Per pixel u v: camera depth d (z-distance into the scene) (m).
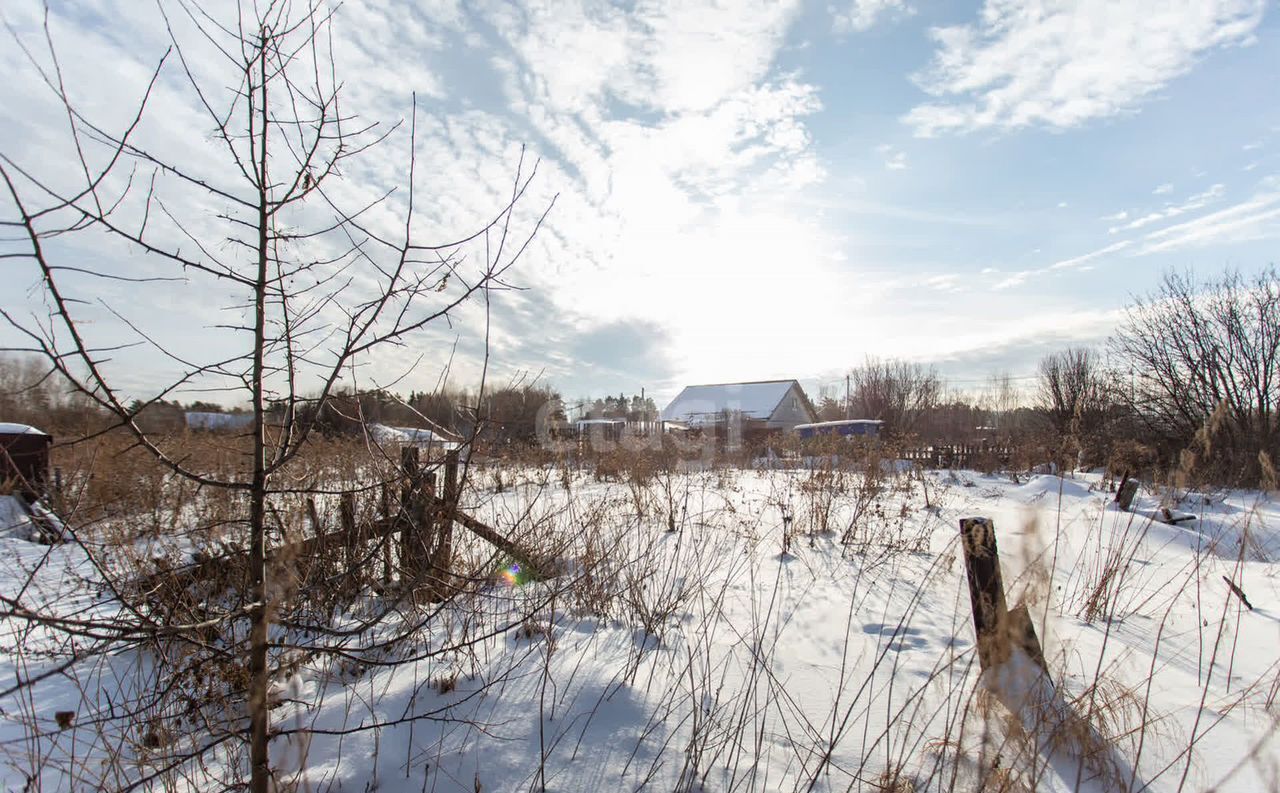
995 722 2.40
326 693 2.85
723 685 3.12
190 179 1.67
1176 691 3.11
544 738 2.55
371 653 3.04
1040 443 16.42
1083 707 2.54
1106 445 13.93
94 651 1.54
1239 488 9.84
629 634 3.73
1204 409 16.09
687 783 2.31
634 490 6.67
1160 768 2.41
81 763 2.01
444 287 2.02
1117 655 3.53
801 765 2.48
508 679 2.99
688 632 3.84
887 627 4.00
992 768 2.06
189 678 2.38
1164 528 6.80
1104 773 2.30
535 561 3.84
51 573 3.17
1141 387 18.22
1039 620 2.46
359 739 2.47
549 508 4.60
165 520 3.04
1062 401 23.70
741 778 2.37
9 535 3.64
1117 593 4.20
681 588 4.12
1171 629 4.04
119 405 1.57
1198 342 16.94
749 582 5.01
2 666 2.81
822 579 5.17
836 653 3.57
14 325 1.40
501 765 2.36
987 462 17.75
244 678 2.22
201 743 2.43
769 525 7.39
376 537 3.12
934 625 4.04
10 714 2.39
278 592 1.76
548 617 3.78
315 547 2.86
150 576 2.46
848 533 6.68
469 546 3.65
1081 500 9.21
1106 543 6.27
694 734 2.40
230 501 2.97
